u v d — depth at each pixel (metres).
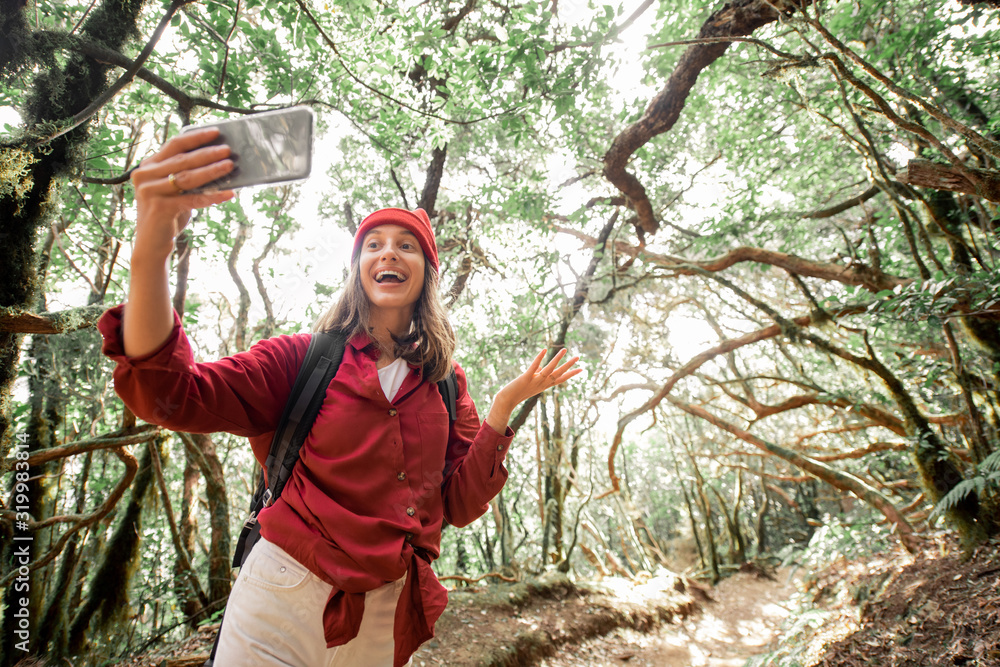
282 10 4.19
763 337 7.66
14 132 2.92
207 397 1.15
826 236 8.59
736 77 7.14
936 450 6.11
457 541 11.09
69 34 3.04
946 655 3.77
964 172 2.82
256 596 1.22
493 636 6.77
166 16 3.04
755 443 8.33
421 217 1.65
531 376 1.53
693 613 10.83
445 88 4.60
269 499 1.32
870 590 5.85
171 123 6.93
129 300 0.93
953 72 5.36
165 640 6.47
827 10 5.53
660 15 5.62
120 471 8.35
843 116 5.54
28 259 3.24
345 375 1.34
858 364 6.61
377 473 1.29
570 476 10.99
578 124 5.69
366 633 1.27
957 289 3.98
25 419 6.38
